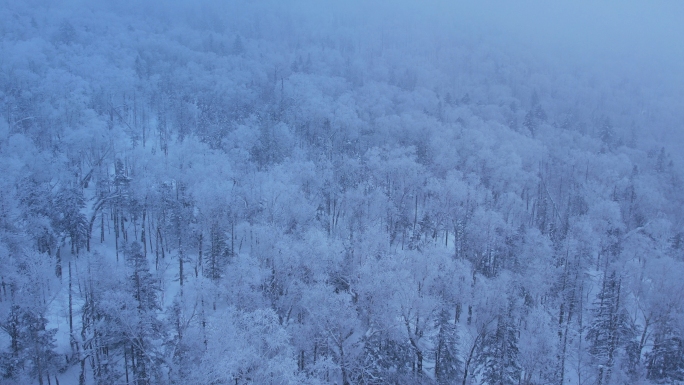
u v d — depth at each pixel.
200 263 61.91
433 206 76.81
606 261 70.31
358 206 69.56
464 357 47.72
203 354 40.25
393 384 43.94
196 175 70.19
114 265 54.09
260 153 89.50
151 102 123.44
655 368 50.06
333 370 44.28
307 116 111.25
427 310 47.09
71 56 142.12
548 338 45.12
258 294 47.16
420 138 111.31
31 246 56.41
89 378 46.28
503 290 51.19
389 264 50.53
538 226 87.06
